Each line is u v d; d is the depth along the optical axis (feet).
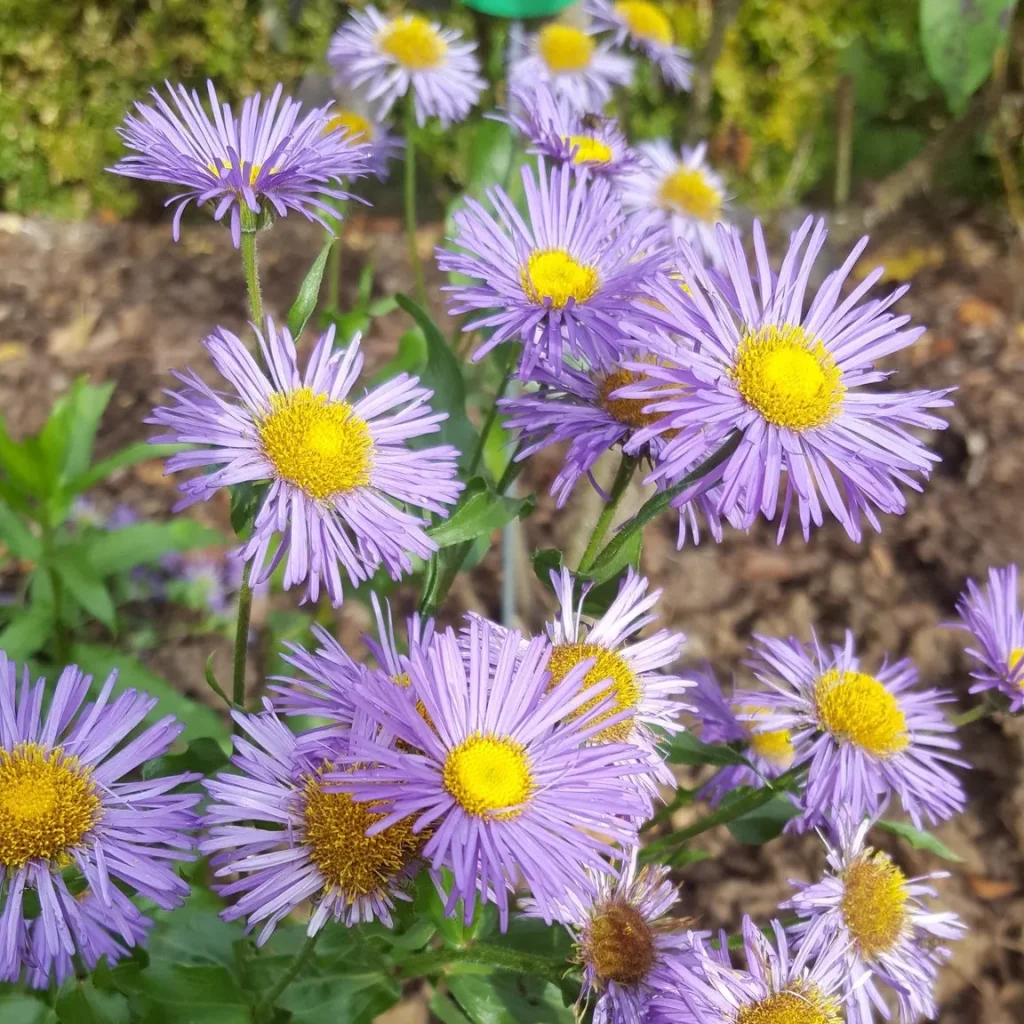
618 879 0.52
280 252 1.65
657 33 1.12
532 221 0.57
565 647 0.51
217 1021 0.51
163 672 1.05
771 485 0.46
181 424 0.50
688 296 0.49
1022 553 1.22
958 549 1.23
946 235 1.73
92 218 1.82
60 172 1.80
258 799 0.43
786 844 0.98
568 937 0.56
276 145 0.57
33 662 0.80
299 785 0.44
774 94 1.81
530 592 1.12
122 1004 0.53
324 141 0.58
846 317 0.52
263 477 0.51
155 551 0.89
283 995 0.54
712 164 1.76
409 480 0.53
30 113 1.77
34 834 0.43
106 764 0.46
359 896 0.43
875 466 0.48
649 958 0.49
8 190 1.81
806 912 0.58
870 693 0.63
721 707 0.68
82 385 0.91
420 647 0.42
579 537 0.93
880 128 1.81
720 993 0.49
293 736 0.45
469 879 0.37
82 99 1.78
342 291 1.52
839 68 1.78
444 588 0.66
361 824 0.42
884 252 1.69
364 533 0.51
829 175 1.85
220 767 0.53
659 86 1.73
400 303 0.67
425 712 0.42
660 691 0.52
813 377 0.48
